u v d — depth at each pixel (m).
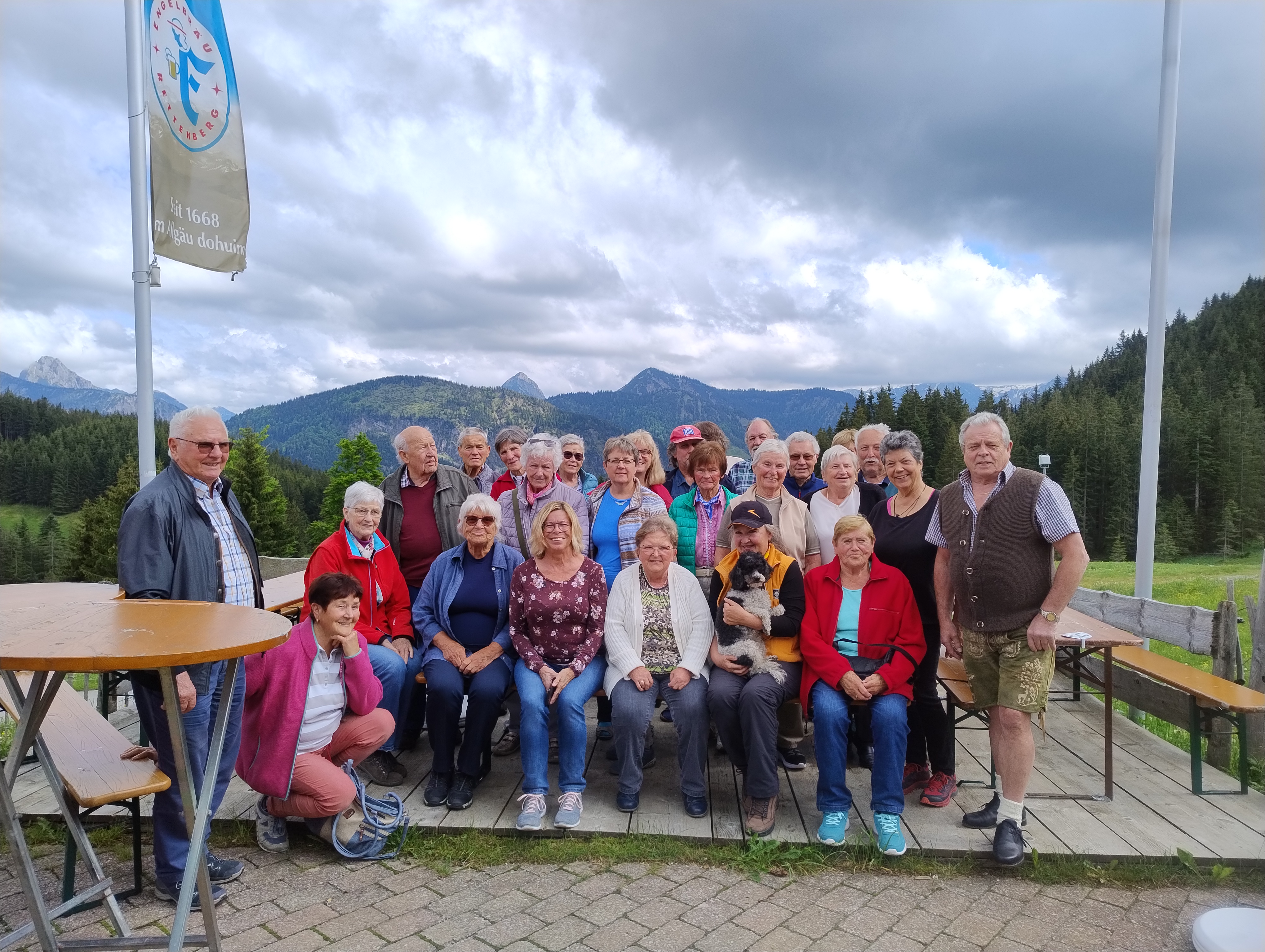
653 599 3.97
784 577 3.92
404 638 4.36
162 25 5.04
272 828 3.47
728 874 3.30
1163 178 5.41
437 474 4.90
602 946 2.75
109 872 3.25
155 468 5.14
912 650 3.63
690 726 3.71
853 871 3.33
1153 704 4.85
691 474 5.55
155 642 1.97
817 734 3.55
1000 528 3.36
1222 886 3.19
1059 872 3.27
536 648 3.99
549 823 3.64
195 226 5.21
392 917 2.94
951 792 3.88
